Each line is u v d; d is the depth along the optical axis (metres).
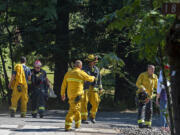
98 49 33.41
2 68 37.19
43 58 33.59
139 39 8.13
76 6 30.45
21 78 21.66
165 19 7.62
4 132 13.55
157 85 16.45
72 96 14.72
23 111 21.92
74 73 14.79
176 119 6.58
